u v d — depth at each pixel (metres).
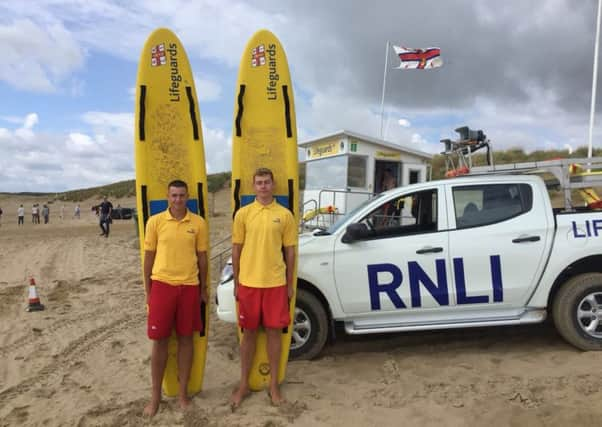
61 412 4.02
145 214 4.34
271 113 4.61
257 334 4.29
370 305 5.01
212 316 7.13
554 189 6.25
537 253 5.00
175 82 4.44
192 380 4.24
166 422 3.77
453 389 4.22
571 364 4.63
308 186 13.25
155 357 3.88
